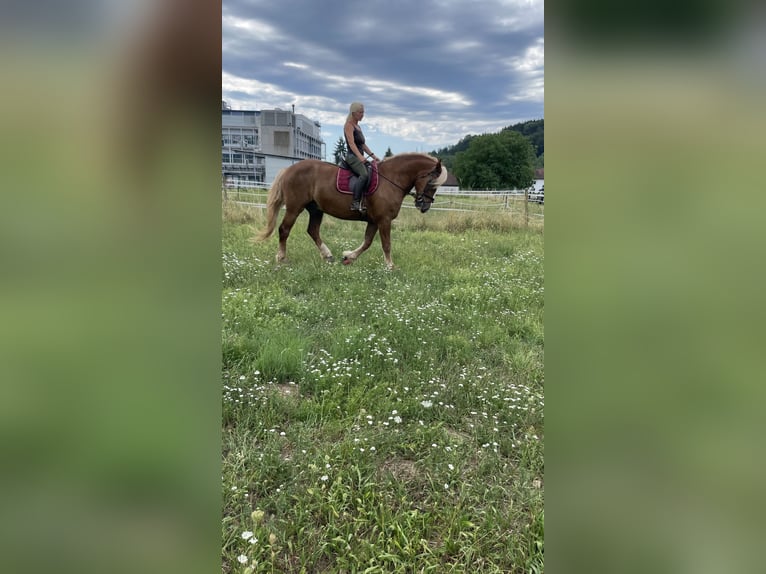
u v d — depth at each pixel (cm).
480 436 244
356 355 337
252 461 211
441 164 631
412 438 241
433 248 811
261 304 441
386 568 162
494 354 362
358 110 619
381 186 620
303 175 632
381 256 719
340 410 261
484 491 201
